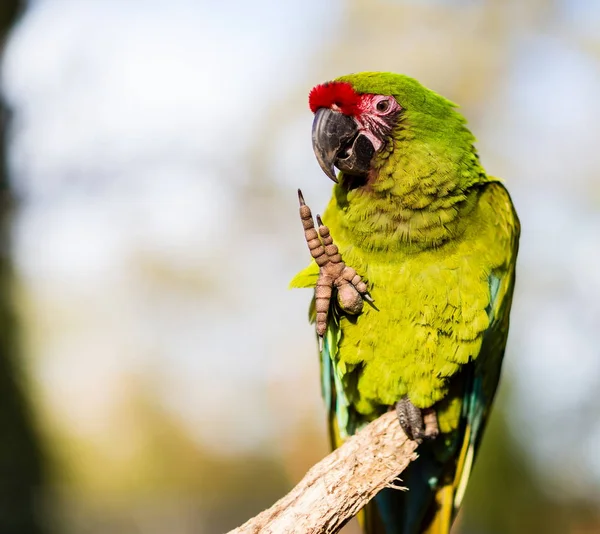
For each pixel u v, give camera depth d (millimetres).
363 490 3916
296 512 3707
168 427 16297
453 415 4570
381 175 4273
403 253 4219
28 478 7070
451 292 4203
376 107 4367
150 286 16125
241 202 14734
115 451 15930
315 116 4539
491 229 4375
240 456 15984
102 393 16188
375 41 13273
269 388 14766
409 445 4305
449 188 4191
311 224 4062
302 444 13859
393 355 4289
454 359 4270
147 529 15320
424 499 4926
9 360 7277
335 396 4992
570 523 7754
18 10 7918
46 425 7855
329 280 4133
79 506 12820
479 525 7598
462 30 12805
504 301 4586
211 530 15422
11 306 7523
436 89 12664
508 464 7555
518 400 7832
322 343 4129
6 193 7766
